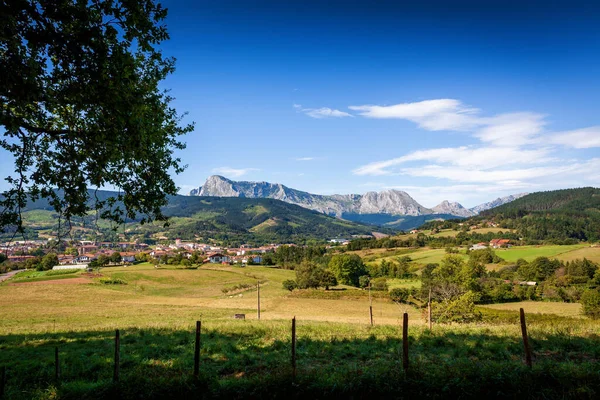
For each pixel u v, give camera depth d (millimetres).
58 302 74812
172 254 196750
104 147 11766
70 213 12273
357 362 14945
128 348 19453
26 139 11867
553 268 101688
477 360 14172
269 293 95562
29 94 9789
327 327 25516
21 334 29438
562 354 15133
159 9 11602
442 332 21141
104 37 10844
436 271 104188
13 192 11719
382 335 21109
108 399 11391
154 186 13758
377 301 74188
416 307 66500
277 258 172125
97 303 74188
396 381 11188
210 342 20125
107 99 10805
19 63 9656
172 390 11414
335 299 77750
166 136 14602
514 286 84938
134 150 11828
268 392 11258
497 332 20406
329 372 12891
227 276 125688
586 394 10547
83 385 12242
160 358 16984
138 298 83562
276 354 16734
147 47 11594
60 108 12195
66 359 17281
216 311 61250
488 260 126812
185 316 52688
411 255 159000
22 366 15938
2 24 9250
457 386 10852
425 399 10812
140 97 11875
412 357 15164
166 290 101188
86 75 10805
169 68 13656
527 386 10828
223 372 14367
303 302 73688
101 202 12773
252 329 24562
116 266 143375
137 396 11383
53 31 10375
